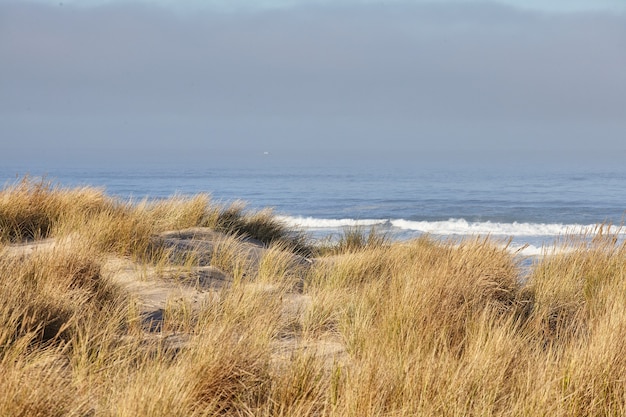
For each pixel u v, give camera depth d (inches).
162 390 218.8
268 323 339.9
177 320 358.3
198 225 717.9
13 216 607.8
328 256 708.7
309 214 2493.8
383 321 343.3
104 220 578.9
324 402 226.7
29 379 219.3
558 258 514.0
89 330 293.0
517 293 445.1
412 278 432.1
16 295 310.5
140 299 397.1
